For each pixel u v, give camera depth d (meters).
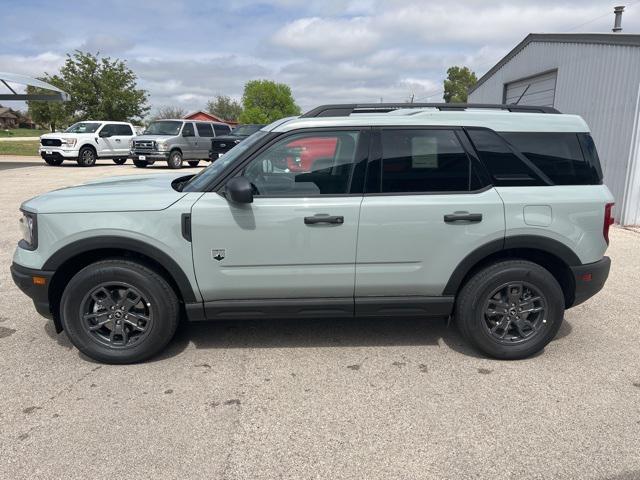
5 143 39.00
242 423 3.04
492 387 3.46
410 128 3.72
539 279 3.73
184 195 3.64
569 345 4.17
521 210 3.68
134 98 33.31
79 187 4.12
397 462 2.69
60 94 21.48
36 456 2.73
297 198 3.64
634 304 5.16
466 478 2.57
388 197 3.66
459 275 3.74
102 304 3.70
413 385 3.49
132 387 3.45
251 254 3.63
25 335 4.29
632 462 2.70
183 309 4.10
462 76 73.88
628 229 9.07
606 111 9.84
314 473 2.61
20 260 3.71
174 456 2.74
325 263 3.68
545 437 2.90
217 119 79.56
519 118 3.82
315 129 3.69
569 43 11.24
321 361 3.85
